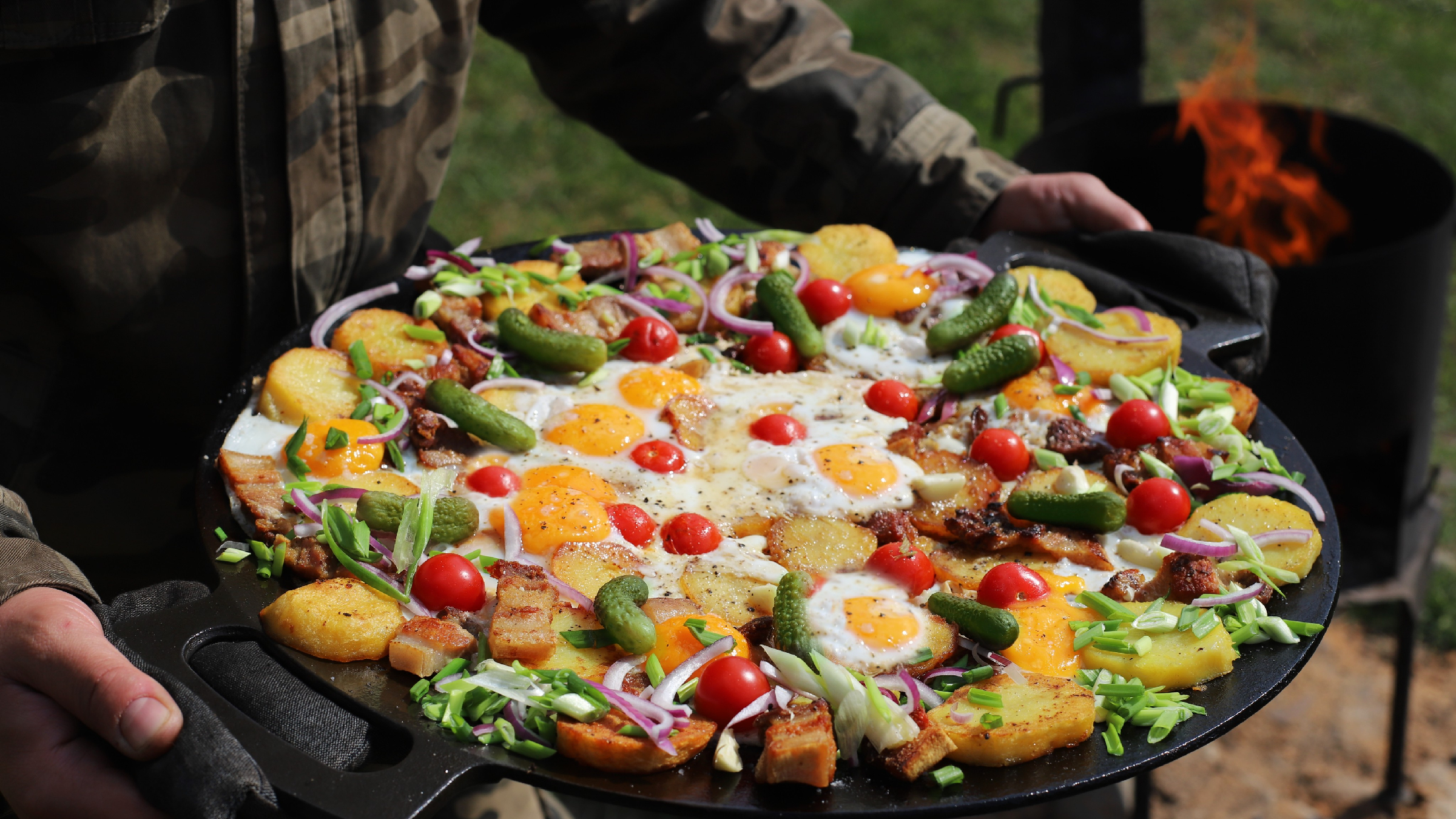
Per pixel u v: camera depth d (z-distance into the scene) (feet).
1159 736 5.56
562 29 9.86
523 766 5.36
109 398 8.48
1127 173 14.89
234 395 7.64
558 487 7.04
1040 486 7.30
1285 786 12.72
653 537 6.97
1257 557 6.57
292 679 5.75
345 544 6.43
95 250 7.70
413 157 9.02
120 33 7.07
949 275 9.10
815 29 10.28
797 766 5.22
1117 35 14.40
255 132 7.87
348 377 7.72
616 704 5.55
